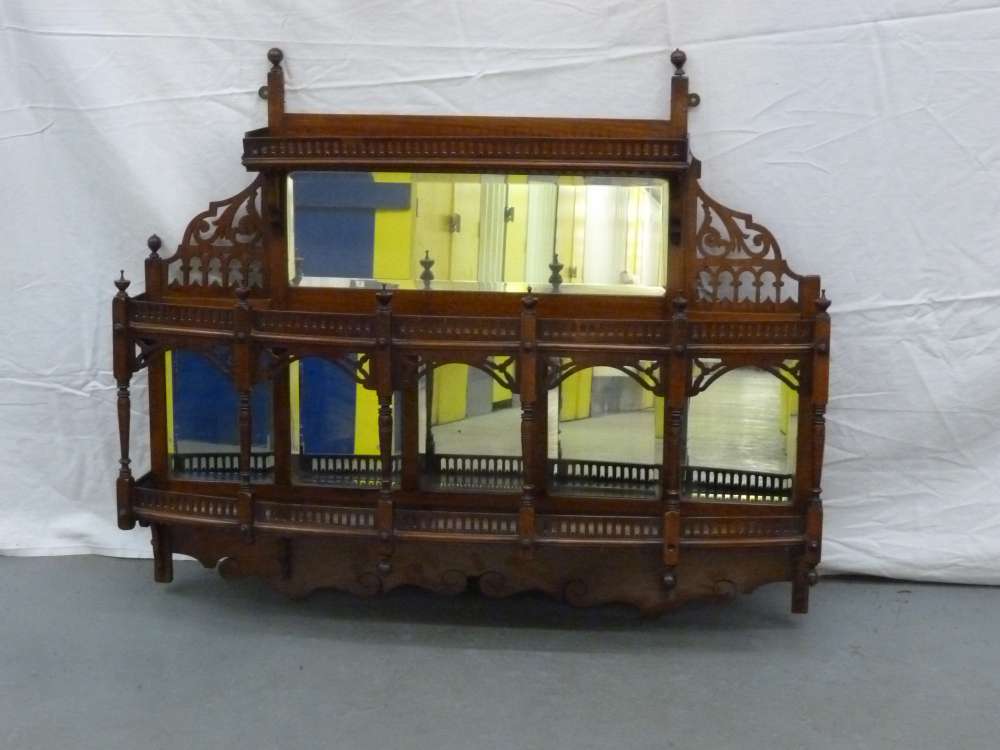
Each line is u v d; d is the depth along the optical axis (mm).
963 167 2721
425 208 2643
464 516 2572
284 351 2543
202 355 2613
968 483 2867
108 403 3002
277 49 2781
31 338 2967
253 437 2781
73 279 2934
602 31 2732
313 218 2670
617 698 2434
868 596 2891
